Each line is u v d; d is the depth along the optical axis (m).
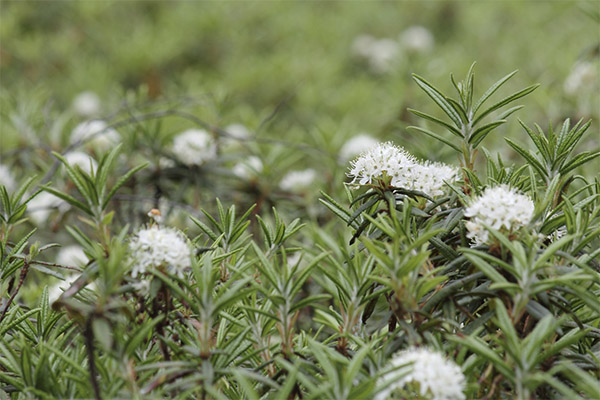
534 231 0.92
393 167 0.97
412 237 0.97
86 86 2.26
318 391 0.85
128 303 0.93
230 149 1.67
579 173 1.20
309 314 1.22
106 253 0.92
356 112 2.09
